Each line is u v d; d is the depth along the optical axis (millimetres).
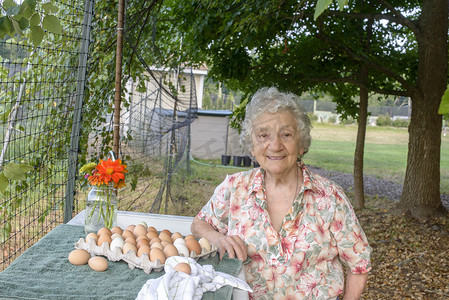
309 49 5949
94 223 1671
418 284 4277
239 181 1665
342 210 1558
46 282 1191
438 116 5922
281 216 1596
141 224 1705
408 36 6996
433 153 5898
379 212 6430
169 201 6406
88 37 2449
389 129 23453
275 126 1535
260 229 1568
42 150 2822
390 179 10672
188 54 5246
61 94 2904
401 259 4855
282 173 1598
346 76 6773
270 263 1541
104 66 3297
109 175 1667
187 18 5188
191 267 1271
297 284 1533
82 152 3057
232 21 4203
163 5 5332
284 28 4973
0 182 1476
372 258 4934
